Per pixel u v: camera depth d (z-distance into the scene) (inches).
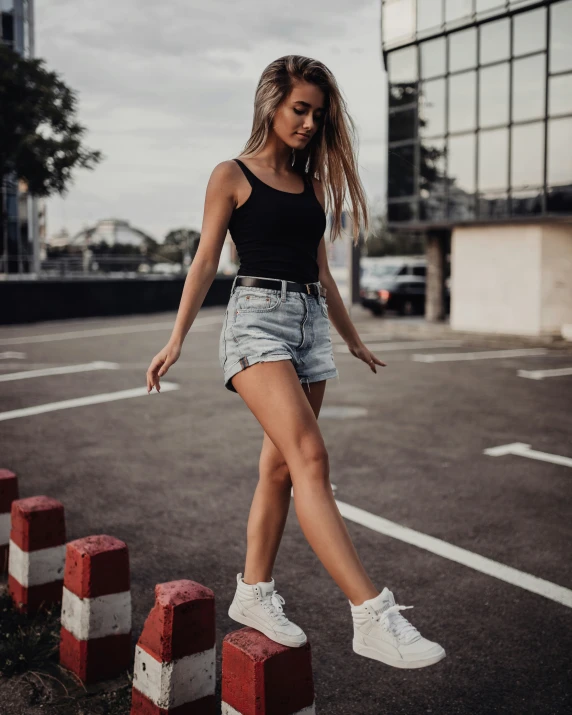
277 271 95.7
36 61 898.7
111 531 186.7
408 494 220.2
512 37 765.3
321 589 153.1
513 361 573.9
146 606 143.5
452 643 130.7
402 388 429.1
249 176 96.3
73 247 1584.6
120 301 1143.0
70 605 116.0
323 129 102.6
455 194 830.5
